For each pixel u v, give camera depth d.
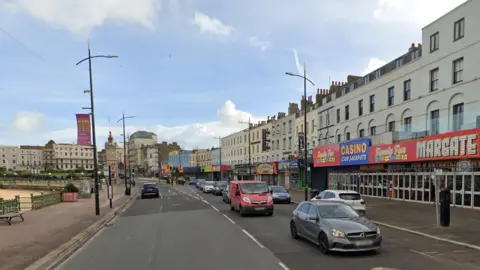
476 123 18.02
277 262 8.67
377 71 30.92
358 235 9.22
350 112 34.16
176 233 13.53
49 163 166.50
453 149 18.97
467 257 9.10
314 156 37.84
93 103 20.17
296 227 11.86
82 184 36.19
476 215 16.45
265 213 19.30
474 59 19.92
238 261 8.82
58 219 17.67
